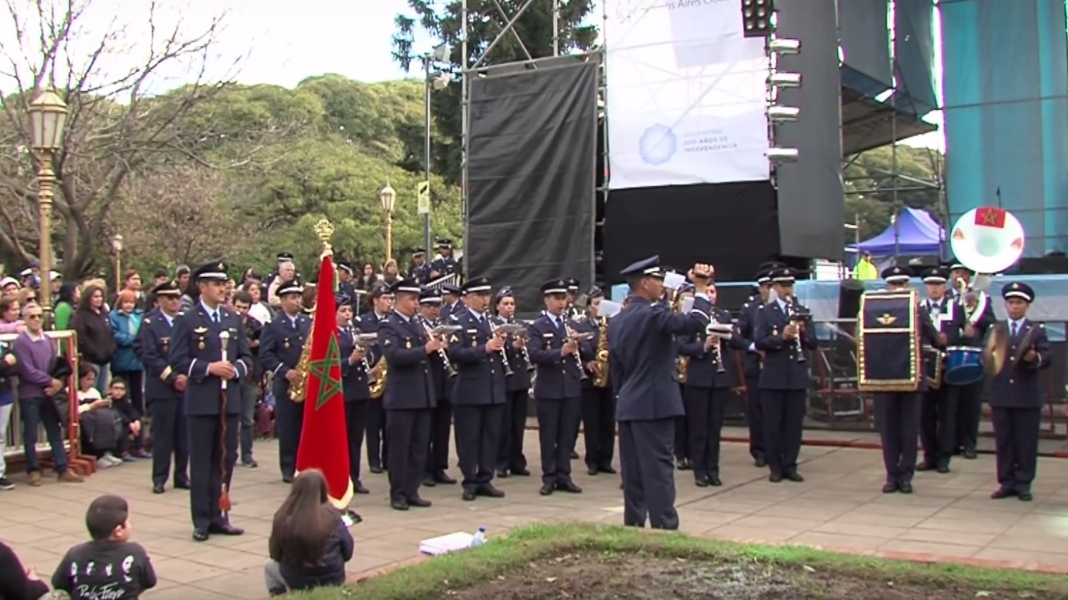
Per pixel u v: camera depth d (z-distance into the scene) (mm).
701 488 10656
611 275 15906
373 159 37719
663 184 15391
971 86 19656
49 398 11430
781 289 11188
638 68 15492
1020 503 9562
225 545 8328
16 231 21141
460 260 20391
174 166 26234
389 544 8242
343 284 15617
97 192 19906
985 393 13445
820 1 15102
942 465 11430
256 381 12891
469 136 17000
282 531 5672
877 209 31781
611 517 9305
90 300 12836
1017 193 19266
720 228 15086
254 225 32938
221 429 8625
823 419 14328
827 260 16281
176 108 19781
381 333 9938
